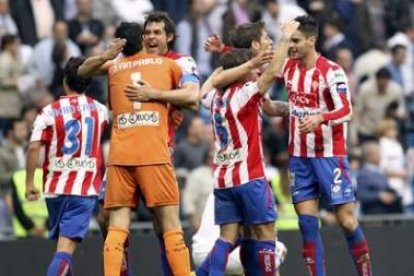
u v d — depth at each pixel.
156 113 30.95
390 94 50.00
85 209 33.19
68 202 33.12
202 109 47.75
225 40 36.72
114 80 31.25
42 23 50.91
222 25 50.31
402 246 40.25
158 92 30.86
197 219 42.81
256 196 31.70
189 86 31.22
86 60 31.33
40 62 48.12
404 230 40.31
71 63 33.41
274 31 51.66
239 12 50.97
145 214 41.34
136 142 30.91
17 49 47.91
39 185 38.19
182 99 30.98
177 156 45.28
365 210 44.94
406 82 52.66
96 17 50.94
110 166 31.17
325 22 52.38
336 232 39.25
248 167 31.70
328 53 51.97
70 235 33.03
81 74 31.55
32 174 33.28
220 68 33.09
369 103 49.91
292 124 33.03
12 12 50.50
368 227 39.94
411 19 57.78
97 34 49.72
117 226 31.16
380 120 49.75
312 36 32.62
